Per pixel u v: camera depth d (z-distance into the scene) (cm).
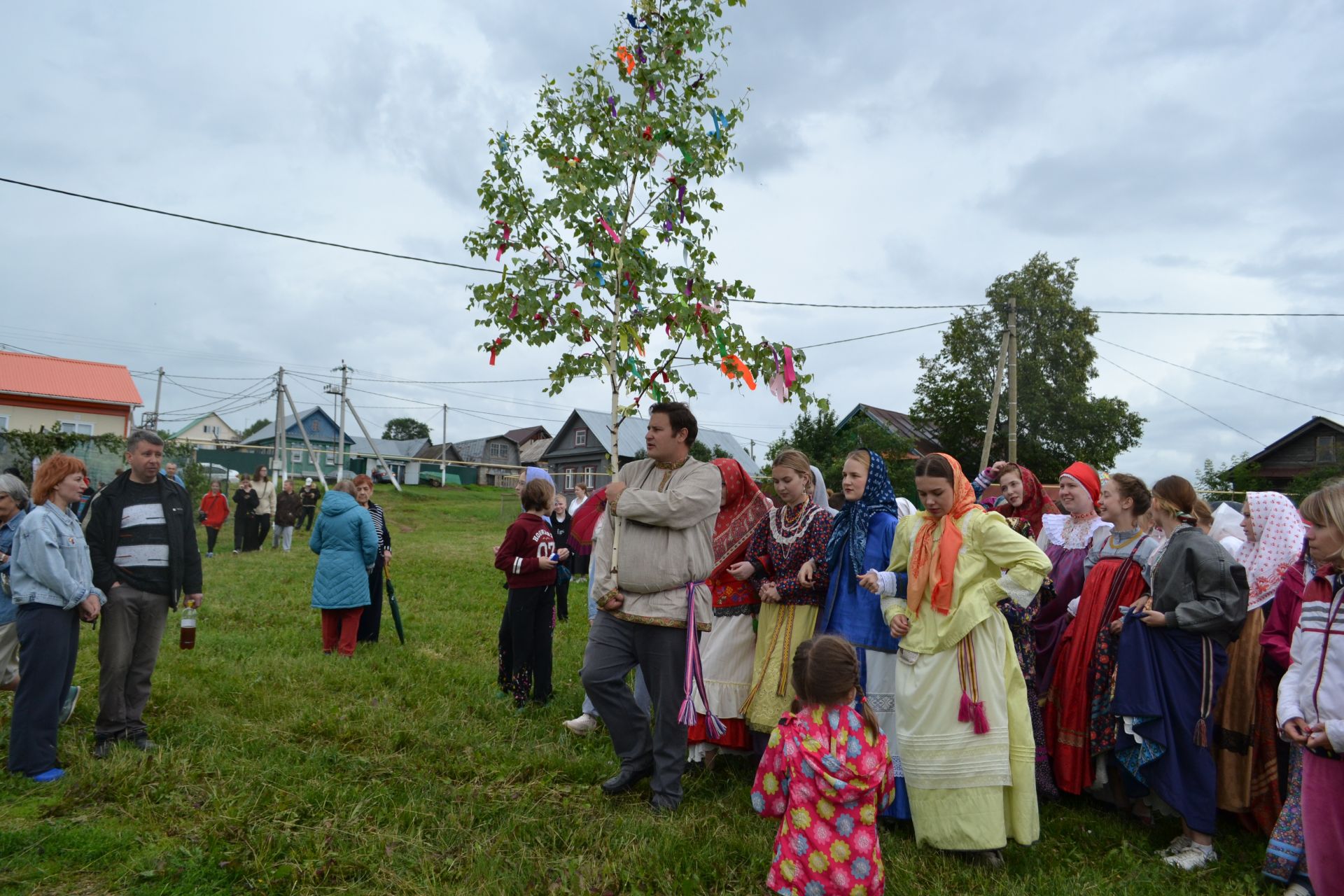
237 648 707
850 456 435
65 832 347
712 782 447
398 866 334
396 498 3869
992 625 373
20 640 411
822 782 296
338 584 703
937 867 351
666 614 402
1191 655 387
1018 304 3111
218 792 393
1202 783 377
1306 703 304
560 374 524
